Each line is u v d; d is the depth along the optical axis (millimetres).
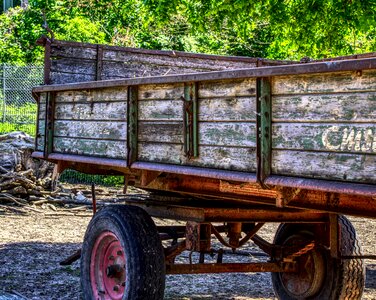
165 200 6488
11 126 21922
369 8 12445
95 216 6180
